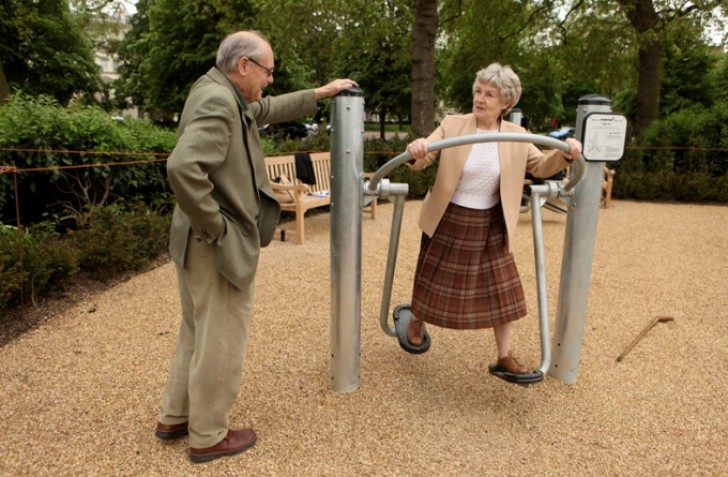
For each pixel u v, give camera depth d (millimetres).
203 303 2008
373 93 19984
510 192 2428
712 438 2432
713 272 5152
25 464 2156
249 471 2150
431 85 10391
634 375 3033
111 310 3896
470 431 2457
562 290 2818
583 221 2664
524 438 2416
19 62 16938
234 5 15789
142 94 24719
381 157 9953
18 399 2646
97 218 4855
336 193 2500
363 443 2350
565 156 2334
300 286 4523
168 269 4953
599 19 13375
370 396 2738
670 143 10156
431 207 2535
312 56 21469
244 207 1960
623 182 9984
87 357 3127
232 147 1889
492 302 2512
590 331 3678
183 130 1795
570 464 2240
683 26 10922
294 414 2559
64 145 5336
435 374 2992
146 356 3152
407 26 13188
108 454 2232
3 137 5027
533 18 13805
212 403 2117
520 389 2842
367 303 4168
